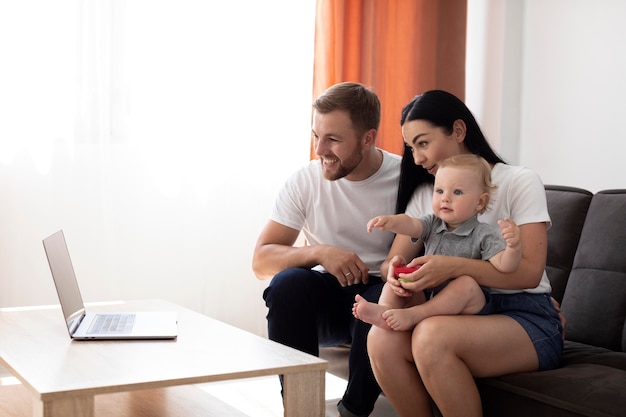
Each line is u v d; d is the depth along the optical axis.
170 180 3.41
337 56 3.65
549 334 1.90
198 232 3.49
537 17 3.87
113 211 3.31
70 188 3.21
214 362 1.64
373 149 2.46
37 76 3.12
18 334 1.90
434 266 1.87
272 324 2.24
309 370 1.66
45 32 3.13
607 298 2.25
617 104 3.52
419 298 2.00
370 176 2.42
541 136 3.86
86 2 3.19
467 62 4.12
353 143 2.29
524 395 1.73
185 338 1.87
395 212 2.30
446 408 1.79
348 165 2.31
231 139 3.54
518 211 1.96
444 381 1.77
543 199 1.96
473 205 1.93
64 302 1.92
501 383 1.79
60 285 1.93
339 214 2.43
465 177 1.92
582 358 2.04
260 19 3.57
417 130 2.06
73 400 1.42
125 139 3.31
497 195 2.00
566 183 3.75
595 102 3.61
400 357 1.87
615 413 1.58
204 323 2.07
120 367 1.58
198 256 3.50
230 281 3.58
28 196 3.15
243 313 3.62
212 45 3.46
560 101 3.77
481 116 4.07
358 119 2.29
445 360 1.77
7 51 3.07
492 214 2.00
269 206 3.65
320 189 2.44
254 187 3.61
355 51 3.72
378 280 2.37
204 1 3.43
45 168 3.16
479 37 4.07
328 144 2.29
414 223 2.02
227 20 3.49
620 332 2.21
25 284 3.16
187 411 1.94
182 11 3.39
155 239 3.40
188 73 3.42
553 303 2.04
